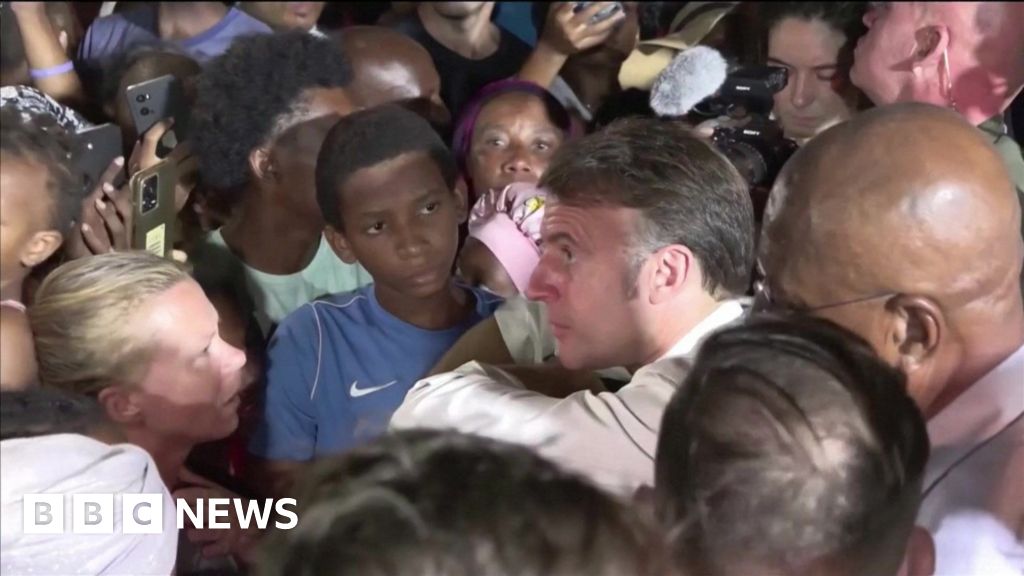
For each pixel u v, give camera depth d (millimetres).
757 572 759
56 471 867
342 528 655
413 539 640
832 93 1570
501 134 1507
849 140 909
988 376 907
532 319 1195
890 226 865
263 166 1342
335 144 1225
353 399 1246
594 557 655
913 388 912
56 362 1001
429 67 1638
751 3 1654
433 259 1234
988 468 917
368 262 1245
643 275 971
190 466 1195
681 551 758
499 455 696
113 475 887
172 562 958
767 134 1351
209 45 1798
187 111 1401
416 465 688
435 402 992
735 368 791
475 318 1312
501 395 980
